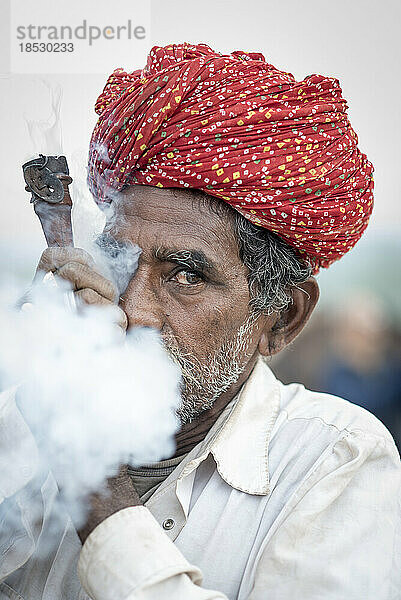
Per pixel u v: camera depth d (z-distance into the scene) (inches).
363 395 171.9
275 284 63.9
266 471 60.8
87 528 50.5
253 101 58.6
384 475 58.9
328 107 61.1
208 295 60.7
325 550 54.1
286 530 54.3
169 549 48.4
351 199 62.8
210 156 58.0
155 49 63.2
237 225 60.8
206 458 62.6
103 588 47.4
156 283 60.1
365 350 174.4
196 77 58.2
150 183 59.6
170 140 58.1
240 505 59.9
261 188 58.8
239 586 57.8
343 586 53.1
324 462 58.2
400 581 56.0
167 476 63.7
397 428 169.5
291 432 63.9
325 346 176.1
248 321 63.4
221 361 62.1
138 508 50.9
